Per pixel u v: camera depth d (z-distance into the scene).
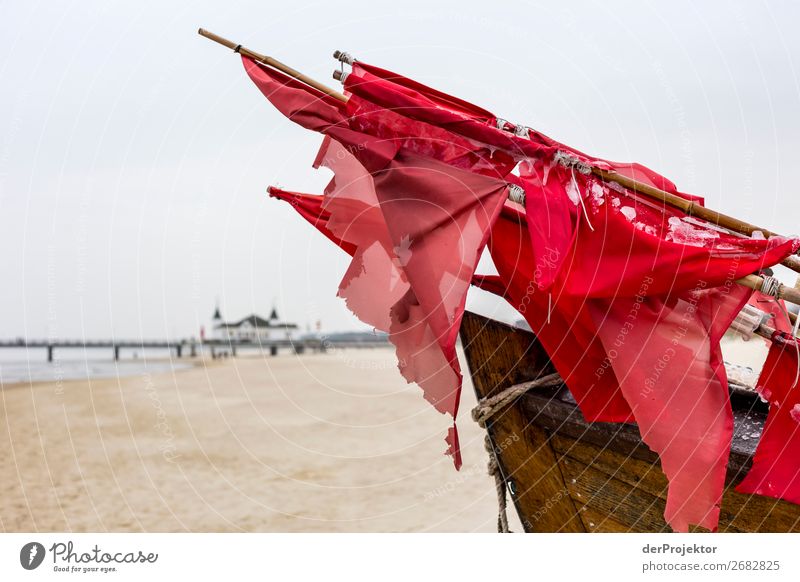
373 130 3.78
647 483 3.93
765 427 3.64
